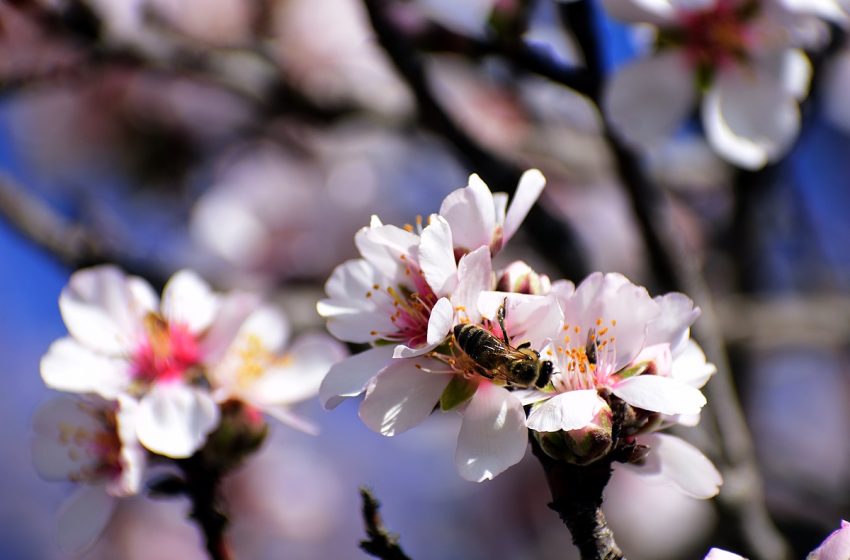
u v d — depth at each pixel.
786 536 0.61
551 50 0.51
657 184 0.51
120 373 0.45
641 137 0.48
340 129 0.67
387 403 0.41
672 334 0.42
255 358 0.46
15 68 0.55
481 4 0.53
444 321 0.41
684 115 0.48
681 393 0.41
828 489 0.68
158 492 0.44
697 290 0.51
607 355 0.41
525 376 0.41
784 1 0.48
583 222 0.79
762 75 0.49
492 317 0.41
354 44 0.69
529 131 0.71
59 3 0.55
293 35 0.70
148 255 0.60
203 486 0.44
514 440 0.41
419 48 0.51
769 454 0.73
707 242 0.70
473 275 0.41
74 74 0.57
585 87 0.50
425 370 0.41
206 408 0.44
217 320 0.45
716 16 0.49
